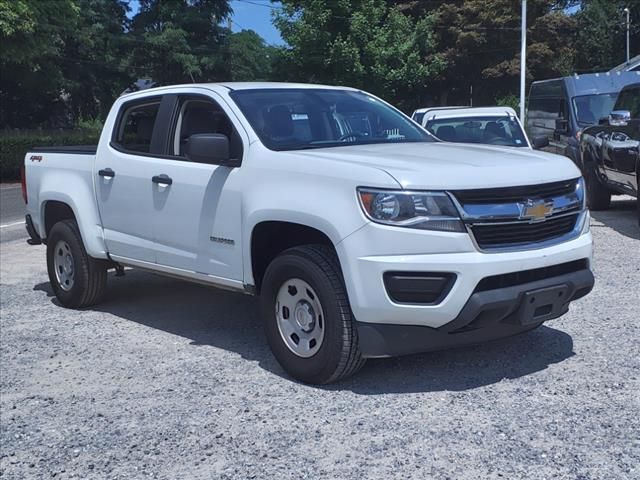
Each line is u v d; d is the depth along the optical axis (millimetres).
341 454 4102
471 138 11281
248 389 5125
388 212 4559
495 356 5551
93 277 7328
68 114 40844
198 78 42719
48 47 27625
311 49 34219
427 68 36531
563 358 5438
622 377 5004
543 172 4980
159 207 6172
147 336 6516
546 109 17516
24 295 8312
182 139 6207
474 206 4633
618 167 11461
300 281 5043
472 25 39719
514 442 4137
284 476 3898
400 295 4582
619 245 9719
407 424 4430
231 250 5559
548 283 4859
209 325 6793
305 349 5105
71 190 7191
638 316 6395
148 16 43000
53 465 4199
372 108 6504
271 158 5301
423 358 5559
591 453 3979
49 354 6125
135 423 4676
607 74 16141
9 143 26531
